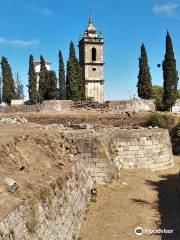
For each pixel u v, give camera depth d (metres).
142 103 88.00
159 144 50.81
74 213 28.84
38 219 21.78
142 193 38.78
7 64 103.62
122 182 42.91
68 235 25.95
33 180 25.38
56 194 26.17
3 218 18.36
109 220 31.03
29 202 21.77
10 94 103.50
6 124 50.75
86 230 28.98
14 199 21.12
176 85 91.75
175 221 30.55
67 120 78.69
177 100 92.56
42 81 105.44
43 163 30.64
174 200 36.22
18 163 27.06
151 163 49.78
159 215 32.16
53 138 37.47
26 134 34.19
